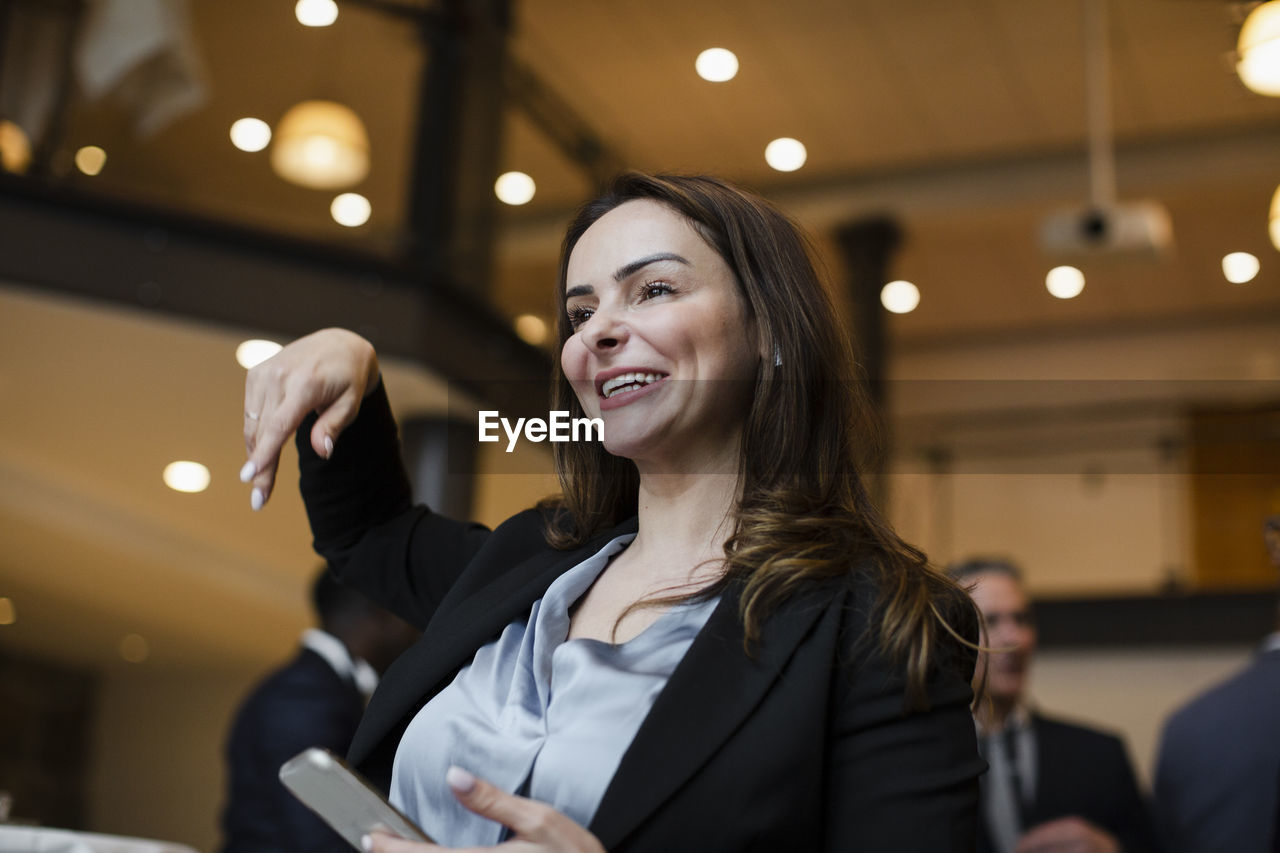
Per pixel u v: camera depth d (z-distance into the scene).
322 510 1.27
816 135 8.45
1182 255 9.45
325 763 0.74
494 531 1.14
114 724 10.84
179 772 10.62
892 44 7.47
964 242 9.39
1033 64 7.57
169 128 5.12
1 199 4.68
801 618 0.87
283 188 5.16
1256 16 4.73
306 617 8.62
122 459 6.61
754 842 0.80
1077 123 8.16
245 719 2.77
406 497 1.30
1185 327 10.22
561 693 0.89
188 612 8.79
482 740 0.89
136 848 1.42
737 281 1.01
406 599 1.24
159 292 4.81
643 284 1.01
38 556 7.63
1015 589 3.17
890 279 8.80
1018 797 3.02
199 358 5.23
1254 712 2.46
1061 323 10.54
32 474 6.76
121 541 7.23
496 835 0.85
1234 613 7.41
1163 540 8.70
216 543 7.79
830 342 1.02
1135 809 3.01
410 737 0.94
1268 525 2.16
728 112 8.22
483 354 5.34
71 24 4.98
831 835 0.82
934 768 0.82
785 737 0.82
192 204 4.98
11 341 5.12
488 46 5.81
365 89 5.72
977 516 9.09
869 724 0.84
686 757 0.81
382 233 5.20
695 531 0.99
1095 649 7.61
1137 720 7.42
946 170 8.68
